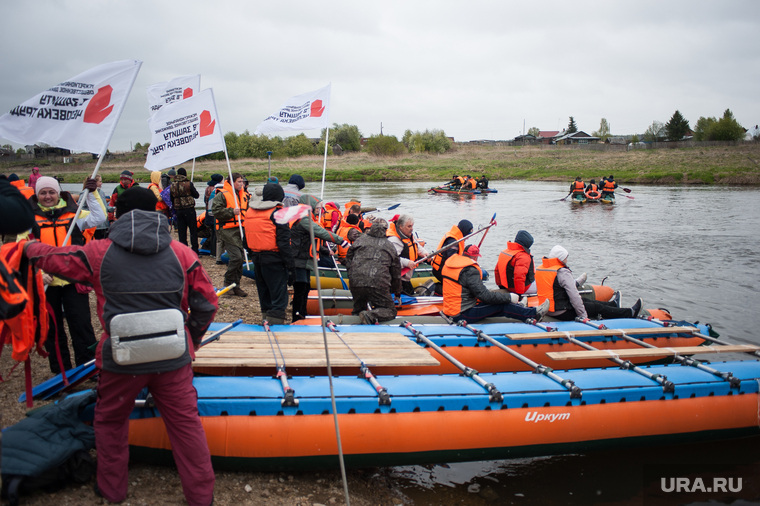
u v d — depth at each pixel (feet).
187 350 9.89
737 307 28.58
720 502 13.01
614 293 24.98
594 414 13.87
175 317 9.48
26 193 16.66
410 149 237.04
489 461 14.78
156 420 11.59
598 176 139.03
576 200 84.53
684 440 14.87
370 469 14.02
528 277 20.71
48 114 14.49
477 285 19.84
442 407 12.97
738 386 15.17
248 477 12.28
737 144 192.34
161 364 9.46
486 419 13.08
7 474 9.68
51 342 15.35
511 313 20.67
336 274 27.99
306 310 22.35
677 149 187.01
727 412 14.96
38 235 14.93
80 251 9.27
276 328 17.40
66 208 15.60
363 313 19.27
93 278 9.38
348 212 29.58
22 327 10.43
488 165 180.55
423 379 13.73
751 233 52.34
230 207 26.18
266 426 11.99
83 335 15.35
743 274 35.83
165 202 37.19
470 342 18.12
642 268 37.70
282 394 12.41
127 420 10.25
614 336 19.60
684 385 14.76
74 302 15.14
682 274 35.91
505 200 89.40
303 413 12.26
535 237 50.80
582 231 54.49
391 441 12.52
